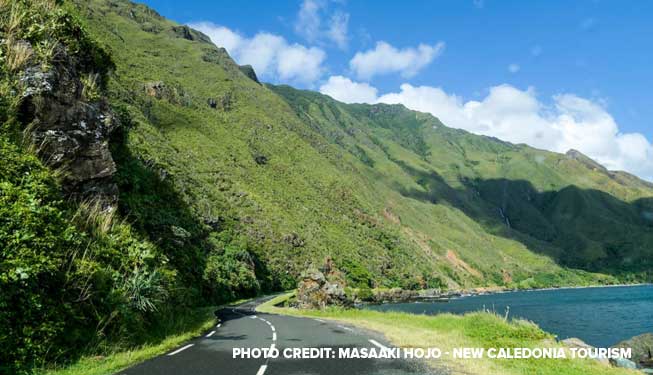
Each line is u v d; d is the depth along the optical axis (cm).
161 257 1764
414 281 12338
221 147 12081
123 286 1294
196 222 5722
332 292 3111
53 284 1013
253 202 9825
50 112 1407
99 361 937
